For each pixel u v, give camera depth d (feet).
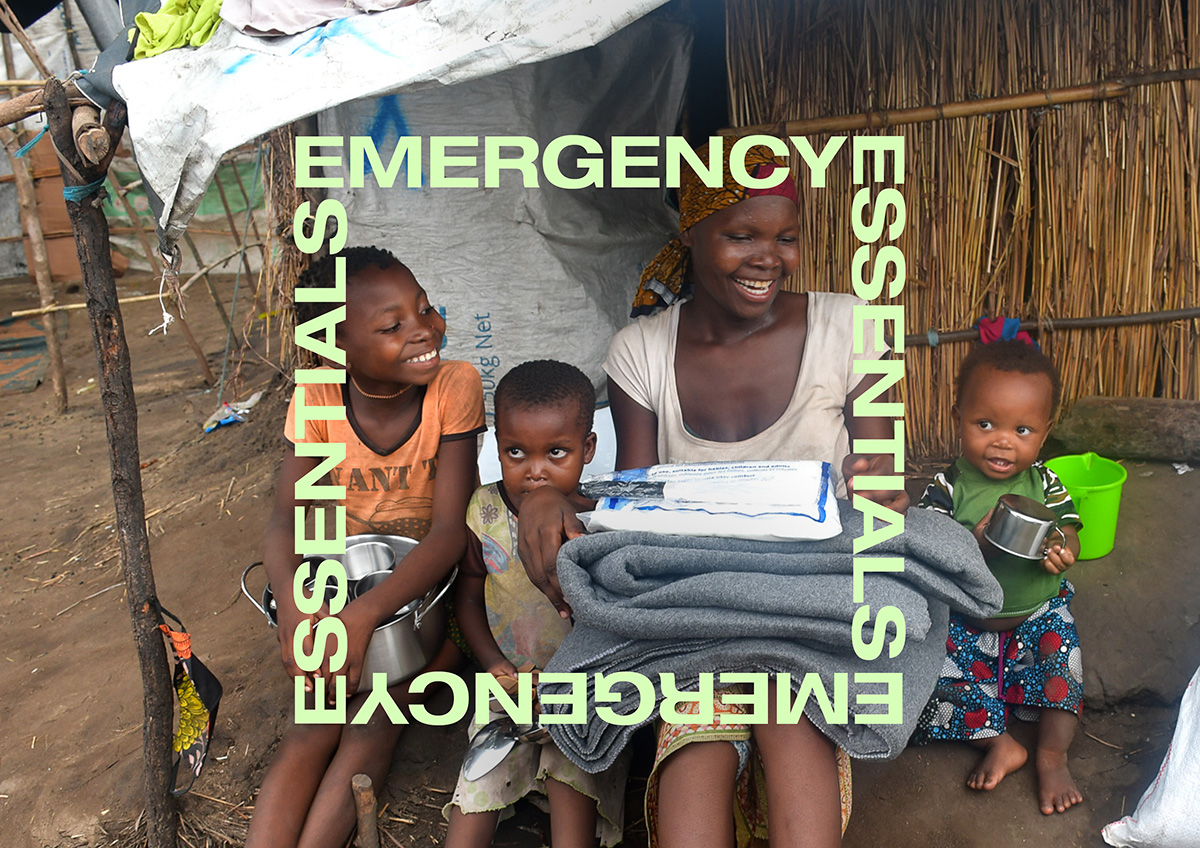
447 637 7.45
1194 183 9.06
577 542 5.07
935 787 6.50
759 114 9.94
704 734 4.80
